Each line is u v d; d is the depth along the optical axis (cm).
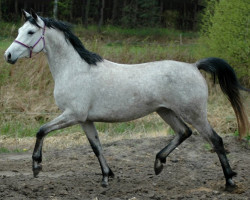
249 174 650
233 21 1319
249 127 604
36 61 1333
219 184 600
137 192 569
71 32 583
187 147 823
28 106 1186
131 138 960
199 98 569
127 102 567
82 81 566
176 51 1455
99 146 603
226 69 591
